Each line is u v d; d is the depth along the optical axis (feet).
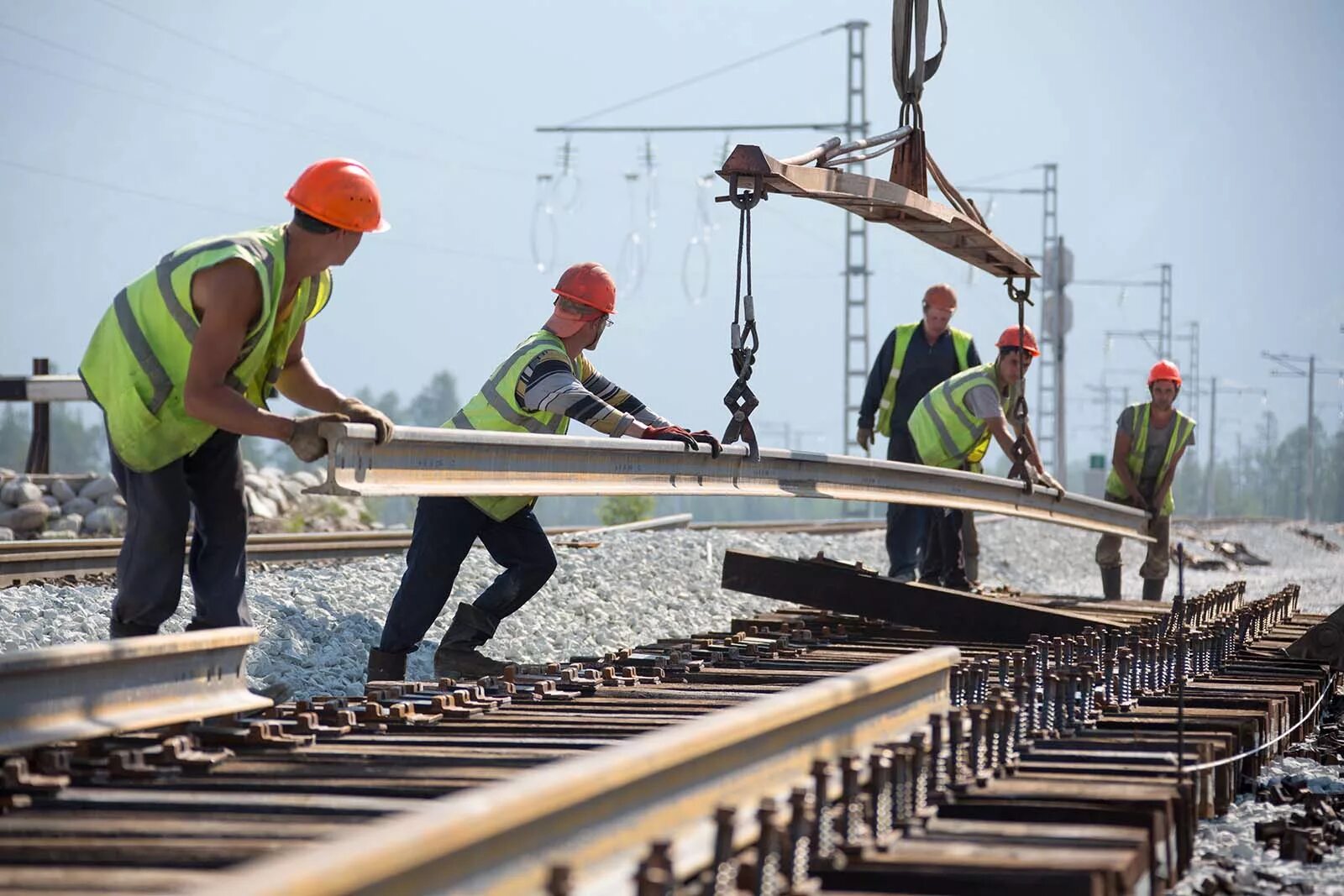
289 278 60.85
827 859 38.93
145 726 53.57
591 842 32.96
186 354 58.23
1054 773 53.67
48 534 190.60
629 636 120.37
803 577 107.04
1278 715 72.74
